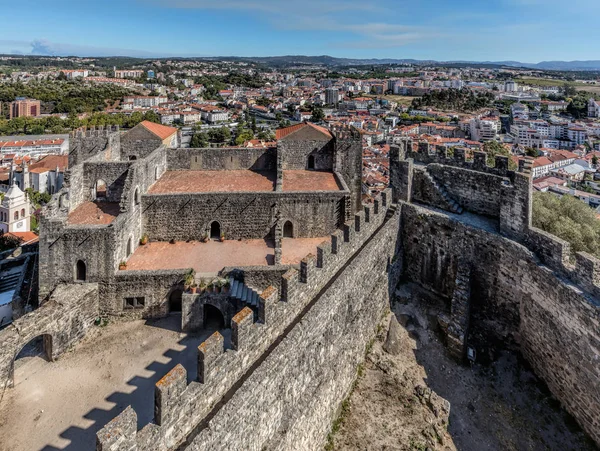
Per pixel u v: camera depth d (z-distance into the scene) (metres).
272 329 16.36
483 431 20.00
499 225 25.97
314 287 19.86
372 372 22.59
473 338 25.22
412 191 31.78
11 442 16.44
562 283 20.30
